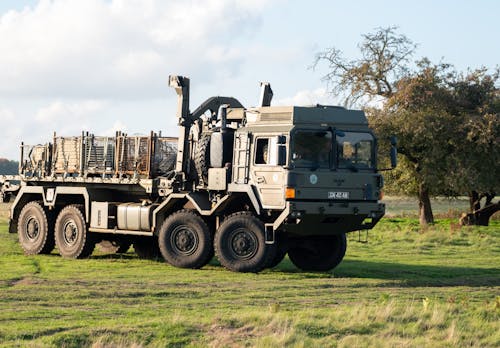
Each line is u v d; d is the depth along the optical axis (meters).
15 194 25.48
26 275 18.11
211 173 19.81
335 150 18.84
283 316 12.21
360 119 19.34
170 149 21.47
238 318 11.98
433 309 13.22
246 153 19.14
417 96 43.22
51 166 24.09
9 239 27.92
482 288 17.81
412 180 45.25
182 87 20.91
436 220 50.75
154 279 17.80
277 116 18.91
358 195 19.02
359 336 11.27
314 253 20.64
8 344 10.35
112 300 14.57
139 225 21.30
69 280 17.25
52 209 23.73
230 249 19.41
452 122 42.75
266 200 18.78
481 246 28.67
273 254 19.05
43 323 11.88
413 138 42.16
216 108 21.62
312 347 10.66
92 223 22.17
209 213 19.83
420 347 10.94
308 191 18.45
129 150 21.98
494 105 43.78
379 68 46.78
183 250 20.20
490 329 12.20
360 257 24.33
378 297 15.58
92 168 22.77
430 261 23.61
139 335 10.95
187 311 13.25
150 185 21.20
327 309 13.53
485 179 42.62
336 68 47.75
